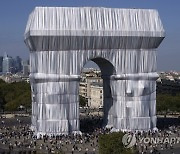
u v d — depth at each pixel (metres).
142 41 178.12
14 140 166.12
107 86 186.62
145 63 180.25
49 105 171.12
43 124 171.12
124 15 177.25
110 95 186.62
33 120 184.50
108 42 174.88
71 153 143.25
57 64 171.75
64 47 171.25
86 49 173.62
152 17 180.38
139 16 178.75
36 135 171.12
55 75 171.25
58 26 169.00
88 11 173.50
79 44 172.12
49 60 171.00
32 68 180.00
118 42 176.00
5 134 179.00
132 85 178.75
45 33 167.12
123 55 177.88
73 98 173.75
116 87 179.75
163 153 143.50
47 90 171.12
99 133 174.38
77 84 173.88
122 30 174.88
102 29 172.88
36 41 168.62
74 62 173.00
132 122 178.50
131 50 178.62
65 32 168.88
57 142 159.12
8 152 143.62
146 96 180.25
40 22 168.38
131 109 178.50
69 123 173.38
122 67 178.25
